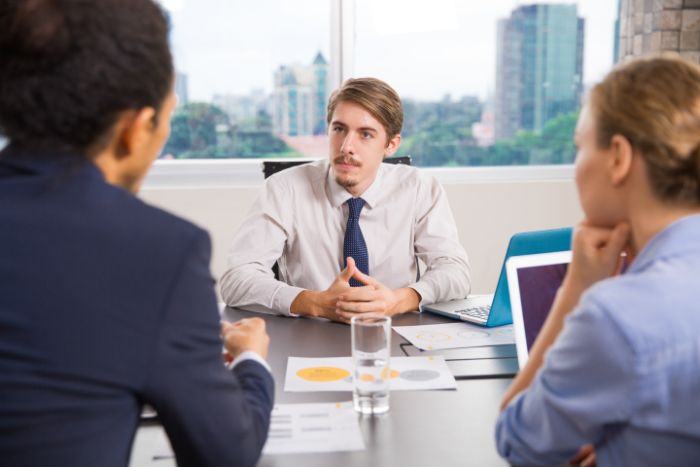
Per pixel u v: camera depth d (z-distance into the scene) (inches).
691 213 35.2
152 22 33.4
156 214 34.5
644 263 35.0
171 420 34.8
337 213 87.8
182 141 138.4
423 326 70.8
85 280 32.1
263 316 75.1
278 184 89.0
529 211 145.9
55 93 32.1
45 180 33.0
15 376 31.5
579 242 41.4
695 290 32.6
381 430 47.2
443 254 87.7
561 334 35.4
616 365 31.9
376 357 49.4
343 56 139.5
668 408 32.1
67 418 32.1
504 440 39.0
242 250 84.8
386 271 89.0
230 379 37.0
